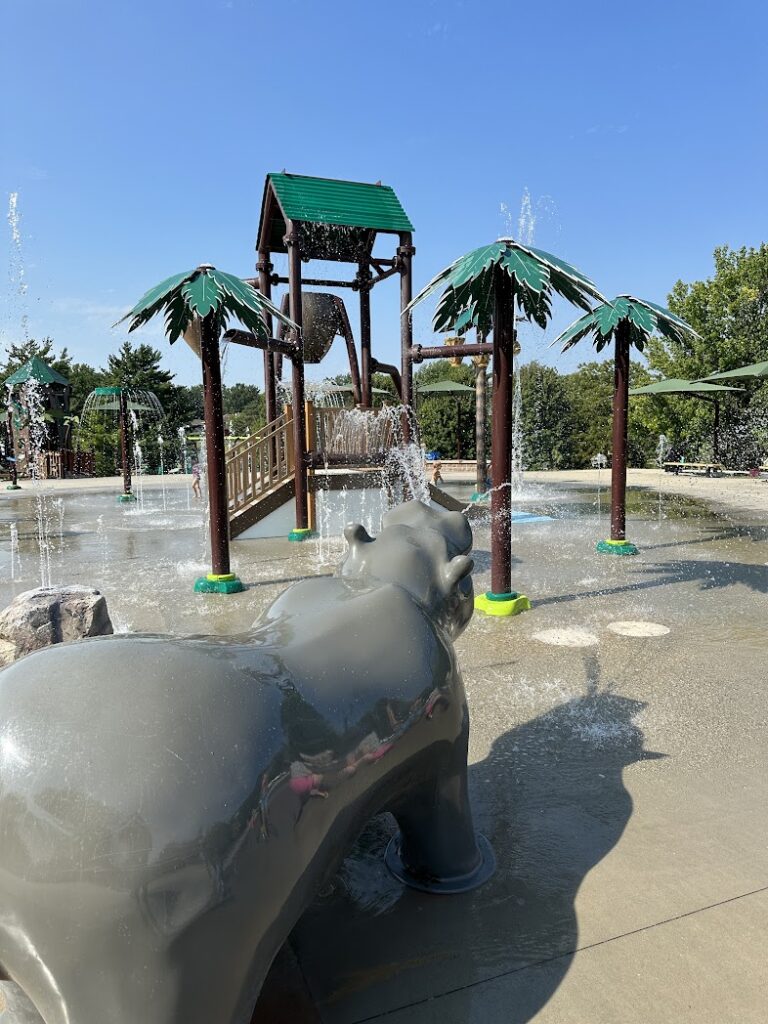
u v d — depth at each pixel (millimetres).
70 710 1233
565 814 2676
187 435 41719
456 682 2020
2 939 1170
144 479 29547
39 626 3924
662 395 27438
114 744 1190
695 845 2463
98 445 38375
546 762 3113
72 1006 1141
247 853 1227
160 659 1366
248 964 1252
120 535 11391
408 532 2393
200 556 9023
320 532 10555
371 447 10547
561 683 4117
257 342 8938
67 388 35250
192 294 6105
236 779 1238
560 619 5547
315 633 1716
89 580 7500
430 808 2121
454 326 6531
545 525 11508
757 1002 1772
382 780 1683
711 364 26609
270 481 10742
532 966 1890
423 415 34125
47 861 1125
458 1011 1742
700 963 1900
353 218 10031
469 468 27719
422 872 2246
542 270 4953
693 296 26641
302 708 1472
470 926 2045
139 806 1143
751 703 3777
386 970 1875
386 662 1754
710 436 26906
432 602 2225
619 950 1951
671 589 6617
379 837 2529
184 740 1229
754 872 2309
